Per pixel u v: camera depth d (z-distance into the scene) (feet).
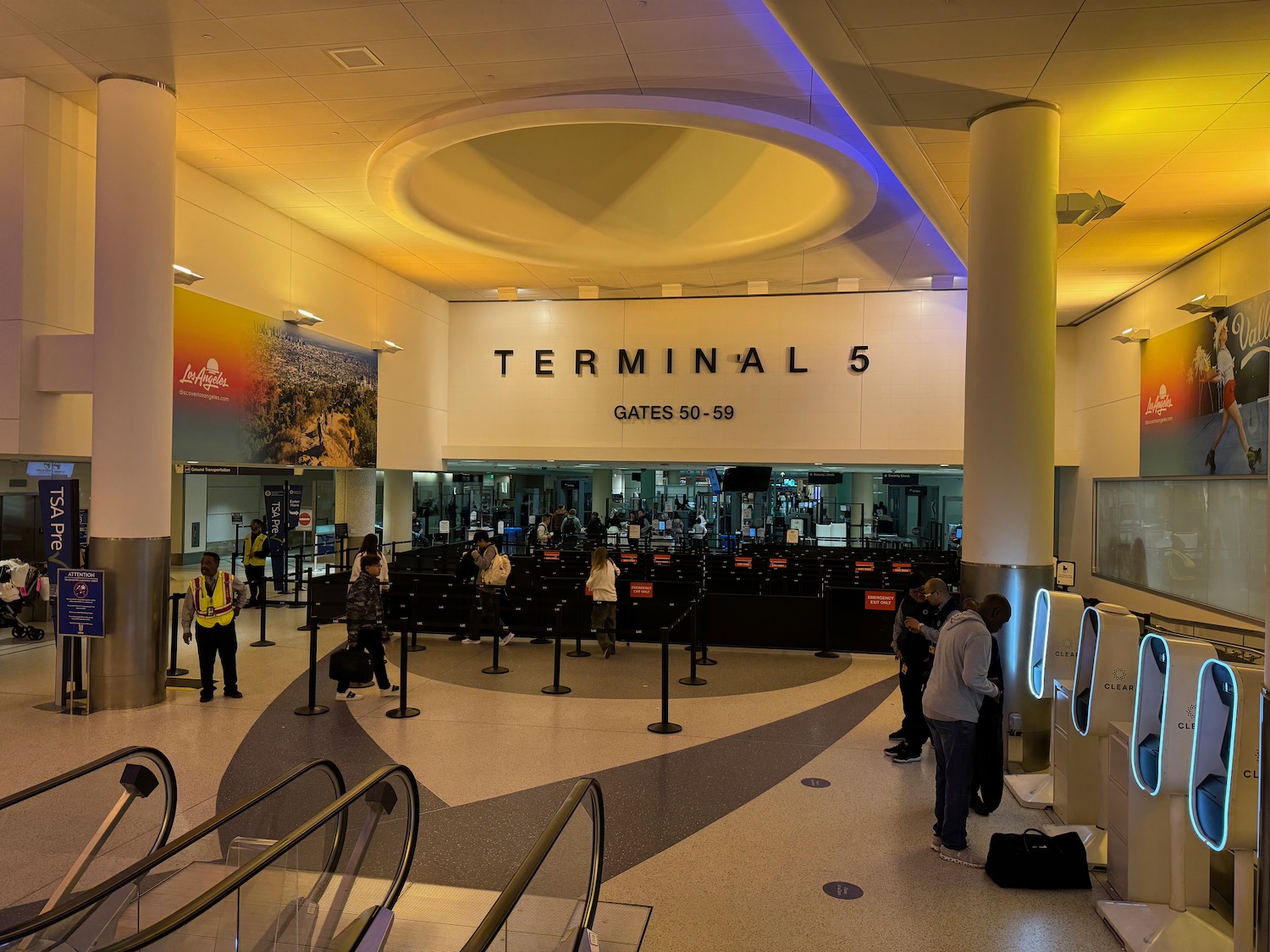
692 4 29.09
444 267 64.34
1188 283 50.44
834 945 15.46
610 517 83.05
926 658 26.03
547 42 31.65
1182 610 51.16
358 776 23.67
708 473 80.59
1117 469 63.21
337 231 55.16
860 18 22.67
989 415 27.17
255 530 53.98
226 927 14.71
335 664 30.53
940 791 20.30
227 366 46.37
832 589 42.83
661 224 59.77
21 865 17.66
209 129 39.22
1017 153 27.68
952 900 17.26
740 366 72.79
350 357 59.36
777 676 37.40
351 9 29.12
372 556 32.76
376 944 12.68
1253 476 42.24
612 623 41.29
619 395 74.43
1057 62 24.95
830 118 38.58
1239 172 34.73
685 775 24.52
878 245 56.39
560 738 27.71
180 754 25.40
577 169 56.95
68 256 35.53
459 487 81.97
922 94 27.17
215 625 31.63
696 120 37.65
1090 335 69.97
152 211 31.86
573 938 13.29
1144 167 34.19
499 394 76.02
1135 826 16.78
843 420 71.46
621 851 19.39
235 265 47.39
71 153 35.68
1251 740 13.83
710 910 16.71
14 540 43.80
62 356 33.71
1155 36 23.45
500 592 43.60
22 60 31.89
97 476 30.96
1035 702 25.79
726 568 52.06
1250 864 13.91
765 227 56.90
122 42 30.63
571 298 74.33
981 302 27.78
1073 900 17.38
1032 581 26.45
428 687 34.32
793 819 21.47
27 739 26.84
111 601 30.40
